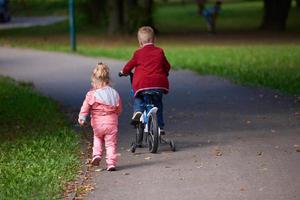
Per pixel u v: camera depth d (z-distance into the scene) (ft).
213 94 107.96
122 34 269.85
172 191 51.13
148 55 64.95
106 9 292.61
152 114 64.18
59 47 214.69
